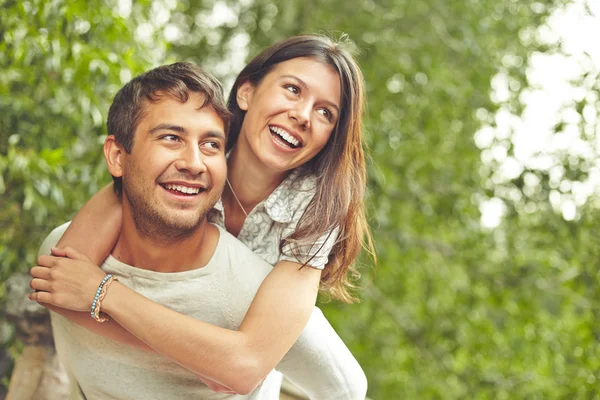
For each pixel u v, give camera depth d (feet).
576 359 16.67
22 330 7.36
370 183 15.51
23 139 9.57
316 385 6.23
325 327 6.27
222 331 5.28
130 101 5.32
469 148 19.44
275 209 6.11
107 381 5.77
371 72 18.65
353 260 6.39
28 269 9.57
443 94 18.99
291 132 5.97
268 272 5.78
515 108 18.10
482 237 18.80
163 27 12.21
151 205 5.19
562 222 16.38
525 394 18.10
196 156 5.16
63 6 8.91
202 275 5.48
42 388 7.29
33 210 9.59
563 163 16.15
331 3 19.15
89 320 5.40
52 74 9.77
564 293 17.78
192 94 5.26
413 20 19.19
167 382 5.74
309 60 6.04
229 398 5.90
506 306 18.40
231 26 19.67
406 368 20.65
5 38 8.79
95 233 5.59
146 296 5.46
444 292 20.42
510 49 18.80
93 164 10.41
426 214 18.74
